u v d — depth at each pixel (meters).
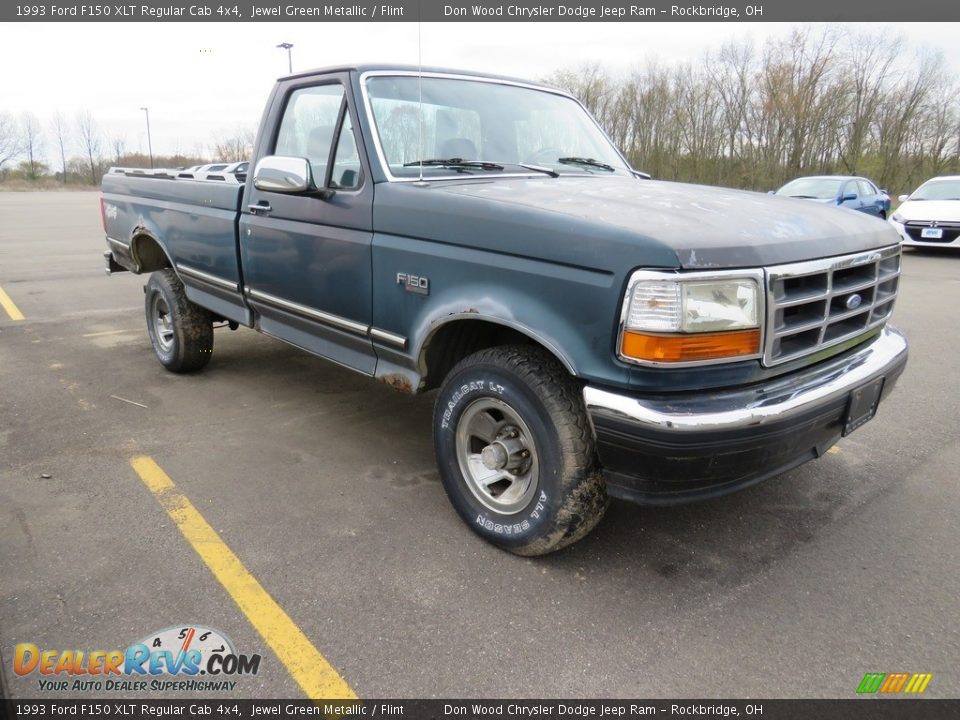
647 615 2.46
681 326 2.17
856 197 13.52
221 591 2.54
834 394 2.53
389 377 3.26
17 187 56.47
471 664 2.21
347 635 2.33
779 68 34.84
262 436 4.00
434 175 3.20
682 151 36.59
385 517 3.10
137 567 2.67
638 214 2.45
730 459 2.31
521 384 2.56
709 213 2.53
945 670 2.21
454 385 2.86
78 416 4.25
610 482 2.46
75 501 3.18
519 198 2.69
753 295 2.28
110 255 5.91
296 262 3.55
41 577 2.59
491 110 3.67
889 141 35.69
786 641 2.34
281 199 3.61
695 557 2.83
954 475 3.60
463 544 2.89
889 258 3.06
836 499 3.34
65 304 7.79
